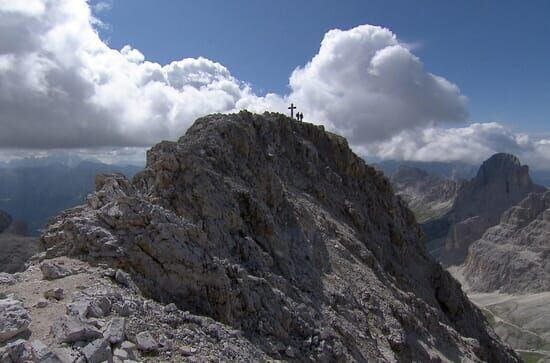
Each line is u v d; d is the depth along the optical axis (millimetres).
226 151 46656
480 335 84812
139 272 25094
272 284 34438
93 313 18188
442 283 84312
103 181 32031
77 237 25312
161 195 34500
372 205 79688
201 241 30094
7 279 22125
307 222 50219
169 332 19609
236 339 23047
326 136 78250
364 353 35406
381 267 58594
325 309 37531
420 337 48312
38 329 16578
